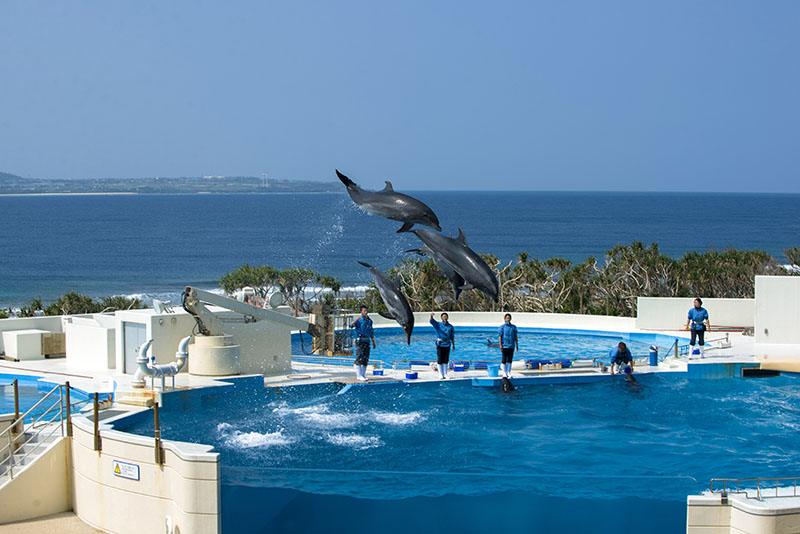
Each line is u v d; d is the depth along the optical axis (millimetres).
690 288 34844
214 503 11562
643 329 28141
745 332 26156
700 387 19844
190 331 19375
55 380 18453
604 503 11898
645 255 36281
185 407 16844
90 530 13031
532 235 141625
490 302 34531
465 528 12117
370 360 23531
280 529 12016
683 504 11680
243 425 16109
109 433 12789
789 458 14367
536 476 12070
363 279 79000
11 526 13164
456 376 19984
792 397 18891
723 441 15430
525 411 17516
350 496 12047
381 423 16484
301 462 13859
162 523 12266
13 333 21094
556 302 35125
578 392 19219
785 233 148750
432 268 33688
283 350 20438
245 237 134625
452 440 15359
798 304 23125
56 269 94438
